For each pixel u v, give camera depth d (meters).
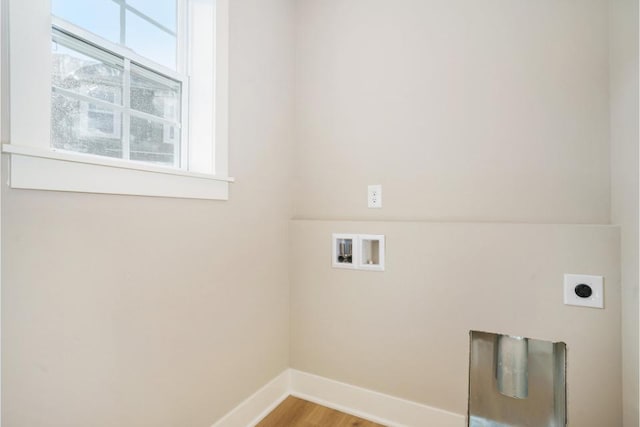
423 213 1.61
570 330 1.29
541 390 0.92
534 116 1.41
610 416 1.23
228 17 1.45
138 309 1.09
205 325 1.34
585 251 1.27
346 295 1.73
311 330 1.82
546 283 1.33
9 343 0.80
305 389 1.83
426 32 1.62
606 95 1.29
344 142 1.80
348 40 1.80
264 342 1.69
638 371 1.09
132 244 1.07
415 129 1.63
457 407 1.48
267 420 1.63
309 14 1.92
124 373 1.05
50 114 0.89
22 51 0.83
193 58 1.40
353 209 1.78
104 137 1.12
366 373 1.68
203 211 1.33
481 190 1.50
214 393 1.39
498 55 1.47
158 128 1.30
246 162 1.57
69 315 0.91
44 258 0.86
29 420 0.84
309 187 1.90
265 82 1.70
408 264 1.59
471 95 1.52
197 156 1.40
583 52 1.33
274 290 1.76
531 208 1.41
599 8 1.31
